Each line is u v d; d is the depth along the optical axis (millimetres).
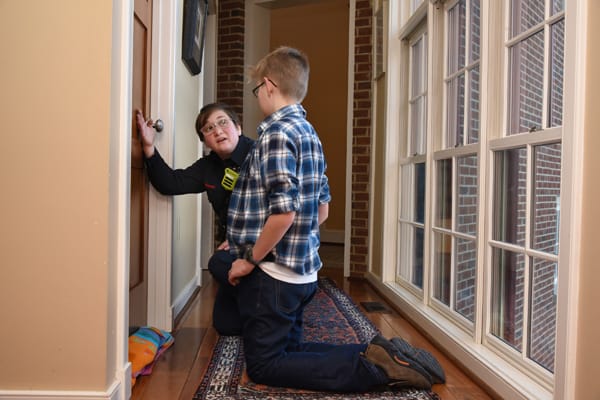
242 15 4461
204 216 4141
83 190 1282
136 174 1986
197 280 3283
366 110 3910
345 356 1585
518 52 1731
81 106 1278
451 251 2281
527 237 1594
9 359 1280
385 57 3381
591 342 1111
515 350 1637
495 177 1842
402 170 3260
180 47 2506
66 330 1286
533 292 1566
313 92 6602
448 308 2260
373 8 3818
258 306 1536
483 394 1610
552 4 1510
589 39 1142
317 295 3182
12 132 1271
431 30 2553
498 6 1844
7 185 1271
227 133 2080
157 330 2041
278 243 1521
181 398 1516
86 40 1278
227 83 4434
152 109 2186
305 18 6418
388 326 2490
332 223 6480
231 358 1890
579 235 1163
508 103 1792
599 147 1094
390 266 3285
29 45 1270
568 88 1197
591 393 1105
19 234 1276
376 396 1551
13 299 1279
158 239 2213
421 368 1600
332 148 6512
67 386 1288
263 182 1473
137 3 1928
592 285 1109
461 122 2266
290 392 1563
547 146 1497
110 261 1316
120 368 1394
